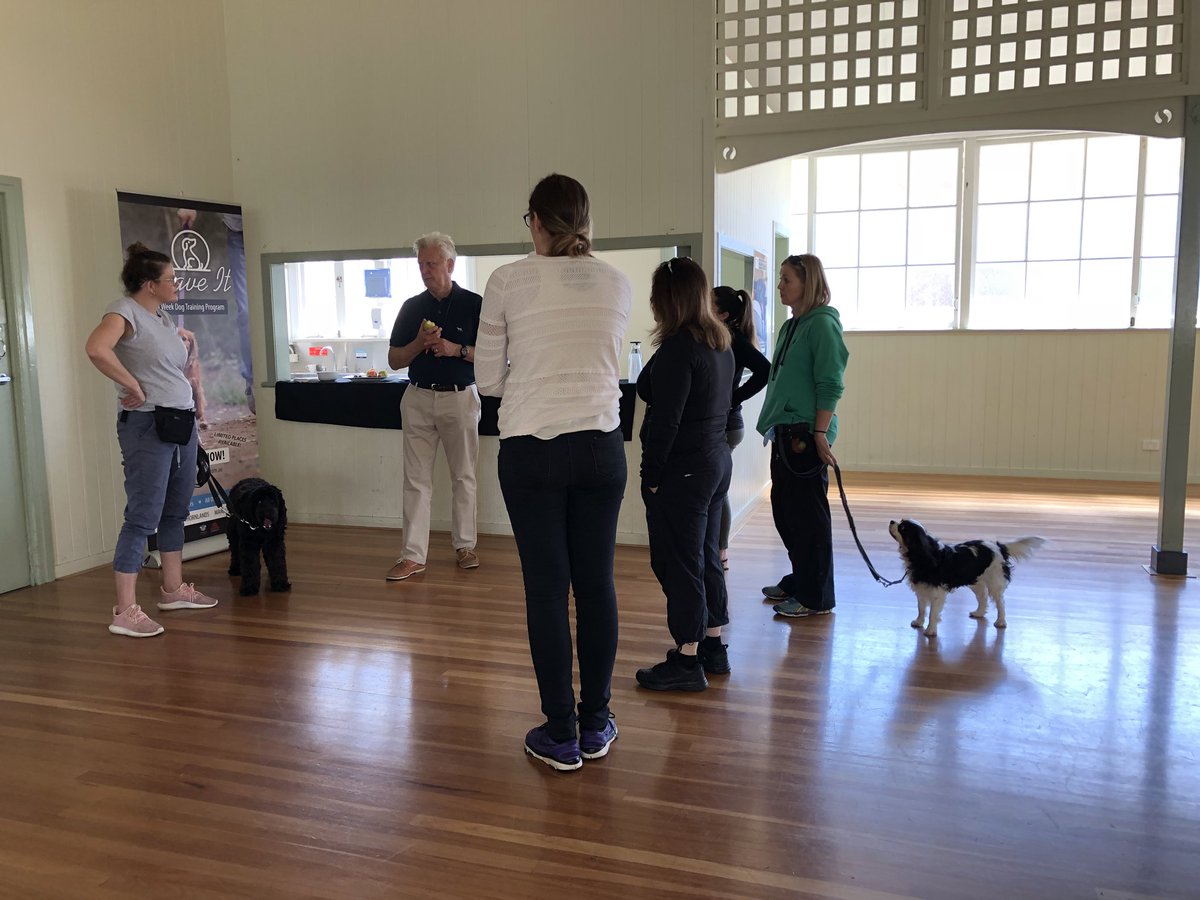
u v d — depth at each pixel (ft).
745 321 11.29
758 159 14.55
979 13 13.04
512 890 6.13
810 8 13.89
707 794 7.36
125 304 10.94
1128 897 5.97
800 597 11.73
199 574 14.30
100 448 14.76
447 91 16.07
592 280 7.14
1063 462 22.80
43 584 13.75
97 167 14.57
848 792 7.36
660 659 10.35
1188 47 12.35
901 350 23.61
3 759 8.14
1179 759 7.89
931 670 9.97
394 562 14.79
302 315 22.79
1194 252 12.92
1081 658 10.30
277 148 17.13
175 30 16.02
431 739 8.44
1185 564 13.60
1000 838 6.68
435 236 13.61
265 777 7.75
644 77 15.01
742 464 17.47
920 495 20.51
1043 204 22.72
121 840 6.80
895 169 23.63
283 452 17.89
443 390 13.76
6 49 13.05
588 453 7.10
